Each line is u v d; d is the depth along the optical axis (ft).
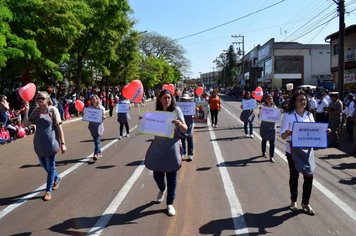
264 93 96.48
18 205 14.35
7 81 54.34
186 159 23.13
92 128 22.52
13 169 20.83
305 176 12.85
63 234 11.48
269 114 22.17
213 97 41.22
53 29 35.65
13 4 32.22
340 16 39.86
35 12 34.91
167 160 12.76
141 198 15.08
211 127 41.78
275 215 13.05
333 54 80.18
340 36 40.04
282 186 16.76
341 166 20.92
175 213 13.28
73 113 59.00
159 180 13.61
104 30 56.44
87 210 13.67
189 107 22.41
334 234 11.35
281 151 25.98
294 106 13.42
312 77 122.21
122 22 60.59
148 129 12.85
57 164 21.85
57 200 14.92
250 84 182.60
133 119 54.39
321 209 13.64
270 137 22.07
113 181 17.80
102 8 53.57
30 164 22.18
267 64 134.21
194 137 33.45
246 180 17.85
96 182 17.65
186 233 11.51
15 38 30.81
